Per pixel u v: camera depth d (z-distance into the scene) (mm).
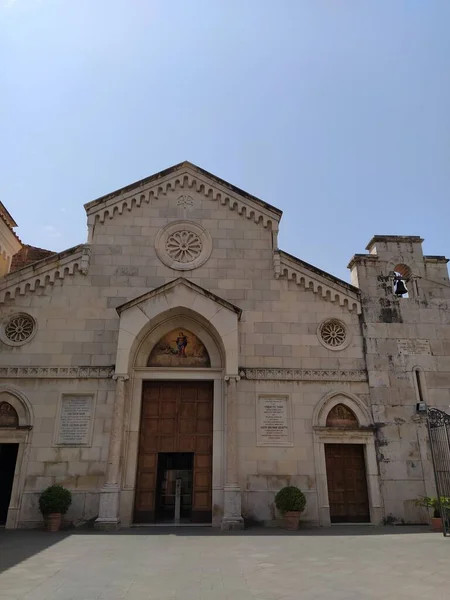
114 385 20594
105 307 21906
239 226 23734
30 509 18828
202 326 21828
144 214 23641
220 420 20516
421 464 20219
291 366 21484
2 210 22891
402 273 24266
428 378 21703
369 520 19859
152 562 11648
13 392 20281
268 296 22594
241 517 18297
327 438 20438
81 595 8641
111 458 18891
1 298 21562
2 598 8430
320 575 10172
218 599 8352
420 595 8555
